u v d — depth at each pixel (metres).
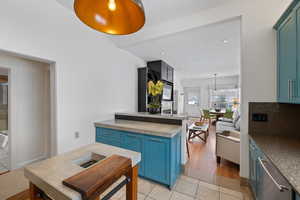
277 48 1.60
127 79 3.42
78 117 2.27
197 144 3.65
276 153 1.13
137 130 1.97
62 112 2.05
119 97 3.15
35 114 2.57
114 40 2.92
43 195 0.82
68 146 2.12
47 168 0.87
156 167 1.84
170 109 4.67
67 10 2.11
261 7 1.69
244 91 1.80
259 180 1.33
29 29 1.68
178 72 6.20
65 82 2.08
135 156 1.06
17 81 2.34
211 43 2.91
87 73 2.42
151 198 1.65
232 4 1.81
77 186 0.64
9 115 2.26
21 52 1.61
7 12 1.50
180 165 2.19
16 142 2.32
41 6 1.79
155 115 2.44
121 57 3.22
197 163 2.55
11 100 2.26
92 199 0.63
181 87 8.65
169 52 3.49
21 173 2.16
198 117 8.59
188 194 1.71
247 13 1.74
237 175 2.14
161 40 2.79
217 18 1.90
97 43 2.61
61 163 0.94
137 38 2.64
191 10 2.00
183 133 2.21
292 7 1.29
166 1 1.84
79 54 2.29
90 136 2.46
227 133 2.66
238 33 2.46
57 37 1.97
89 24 0.83
